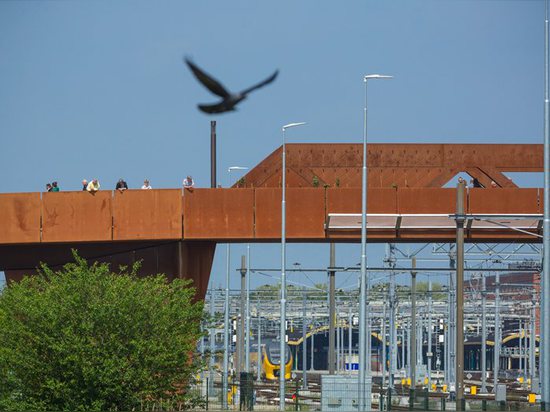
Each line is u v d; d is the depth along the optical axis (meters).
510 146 55.16
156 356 40.25
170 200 53.53
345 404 46.19
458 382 47.19
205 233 53.56
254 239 54.19
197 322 43.84
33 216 53.97
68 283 41.44
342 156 55.69
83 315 40.44
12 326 40.56
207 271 55.41
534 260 72.00
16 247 56.00
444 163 55.38
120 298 40.72
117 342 40.09
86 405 39.97
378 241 55.44
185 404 45.59
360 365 47.69
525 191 53.62
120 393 40.34
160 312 41.31
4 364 40.38
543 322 41.03
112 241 53.78
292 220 53.94
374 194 53.81
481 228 53.81
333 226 53.50
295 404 49.28
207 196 53.66
